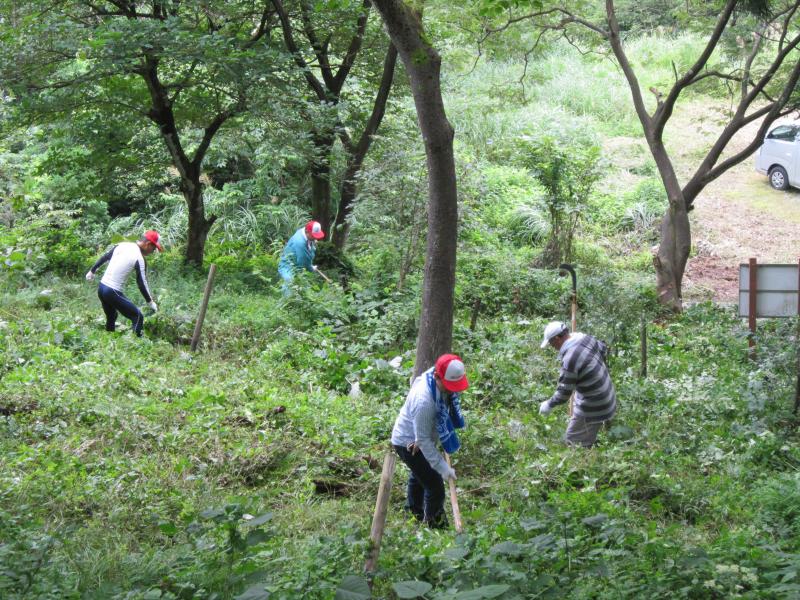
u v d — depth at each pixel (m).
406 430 6.31
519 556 4.88
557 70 28.19
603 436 8.62
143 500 6.23
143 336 10.97
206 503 6.26
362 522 6.12
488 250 16.78
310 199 21.53
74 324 10.77
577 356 7.99
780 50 14.39
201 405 8.57
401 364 10.66
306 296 12.54
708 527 6.53
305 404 8.96
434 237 8.91
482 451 8.04
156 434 7.71
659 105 15.38
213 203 20.08
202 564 4.75
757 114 14.67
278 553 5.21
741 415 9.24
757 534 5.96
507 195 21.20
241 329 11.65
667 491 7.04
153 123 14.80
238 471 7.14
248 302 12.86
